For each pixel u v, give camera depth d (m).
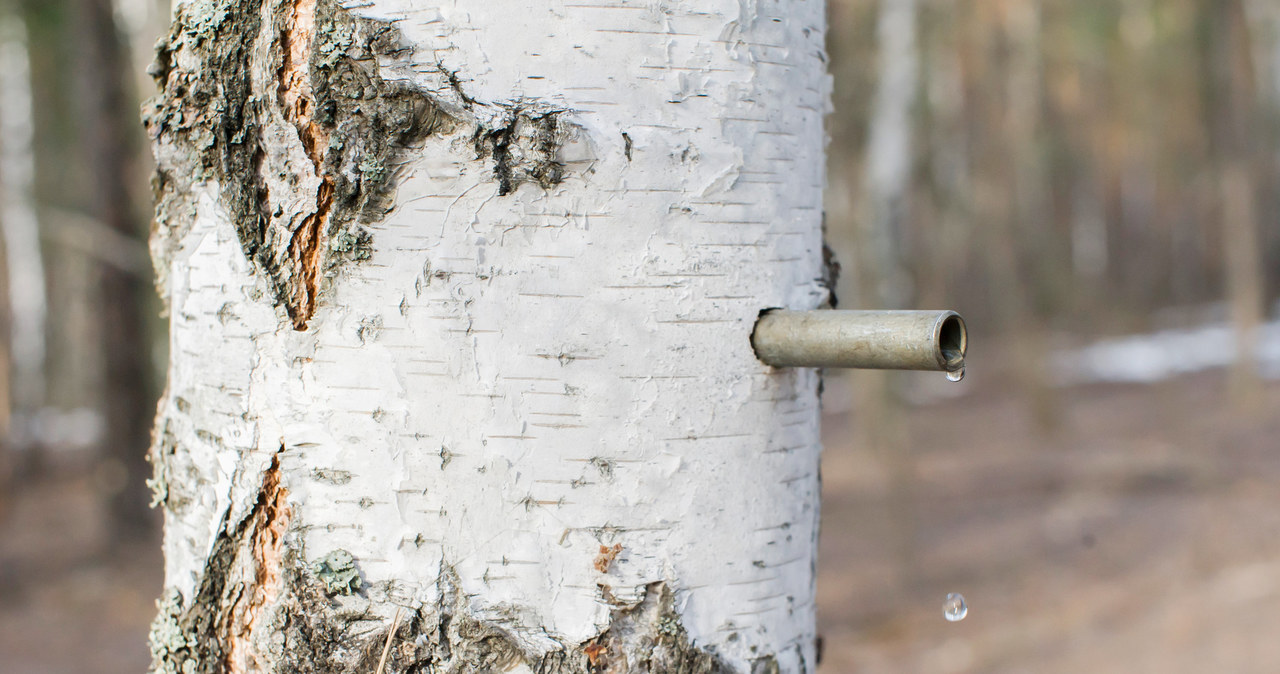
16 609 6.80
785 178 1.18
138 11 8.88
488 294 1.06
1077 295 22.70
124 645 6.15
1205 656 5.04
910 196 11.82
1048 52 13.30
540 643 1.08
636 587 1.10
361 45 1.06
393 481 1.07
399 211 1.06
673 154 1.09
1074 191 23.27
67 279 14.85
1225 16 13.12
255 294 1.10
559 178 1.06
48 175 12.23
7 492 9.08
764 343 1.13
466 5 1.05
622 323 1.08
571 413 1.07
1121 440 11.73
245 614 1.12
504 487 1.07
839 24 7.35
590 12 1.06
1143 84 14.88
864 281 7.52
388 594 1.08
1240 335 13.27
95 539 8.48
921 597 6.66
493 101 1.05
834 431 13.44
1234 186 13.46
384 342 1.06
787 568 1.20
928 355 0.98
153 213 1.24
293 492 1.09
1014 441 12.24
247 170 1.11
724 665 1.13
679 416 1.10
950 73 11.41
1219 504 8.29
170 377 1.25
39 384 13.78
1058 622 5.89
